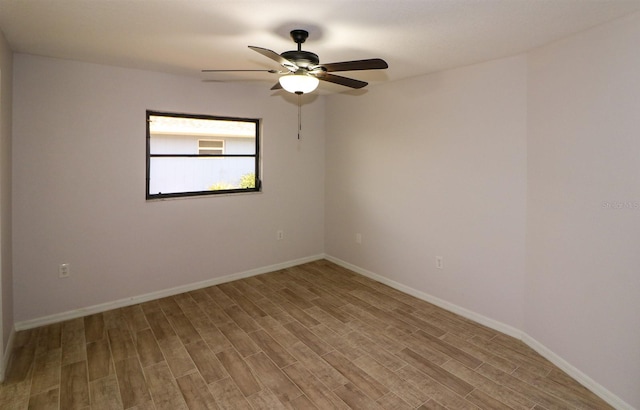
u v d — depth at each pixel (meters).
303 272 4.43
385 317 3.20
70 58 2.95
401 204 3.77
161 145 3.62
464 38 2.36
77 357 2.53
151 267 3.55
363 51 2.66
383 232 4.02
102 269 3.27
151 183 3.59
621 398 2.00
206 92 3.74
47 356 2.54
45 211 2.97
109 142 3.22
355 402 2.08
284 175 4.47
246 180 4.25
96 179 3.19
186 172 3.80
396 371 2.39
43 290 3.00
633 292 1.93
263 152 4.26
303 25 2.18
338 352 2.62
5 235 2.48
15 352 2.58
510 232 2.82
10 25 2.22
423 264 3.57
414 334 2.89
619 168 1.98
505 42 2.43
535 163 2.60
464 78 3.07
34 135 2.88
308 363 2.48
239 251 4.17
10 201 2.73
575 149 2.25
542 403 2.07
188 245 3.77
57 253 3.05
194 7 1.95
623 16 1.93
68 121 3.02
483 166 2.97
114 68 3.20
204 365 2.45
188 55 2.86
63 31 2.33
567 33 2.23
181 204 3.70
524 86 2.67
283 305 3.46
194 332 2.91
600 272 2.11
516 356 2.57
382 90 3.89
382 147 3.95
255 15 2.04
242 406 2.05
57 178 3.01
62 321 3.08
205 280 3.92
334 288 3.91
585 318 2.21
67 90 3.00
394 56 2.79
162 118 3.61
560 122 2.36
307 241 4.79
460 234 3.20
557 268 2.42
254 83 3.96
